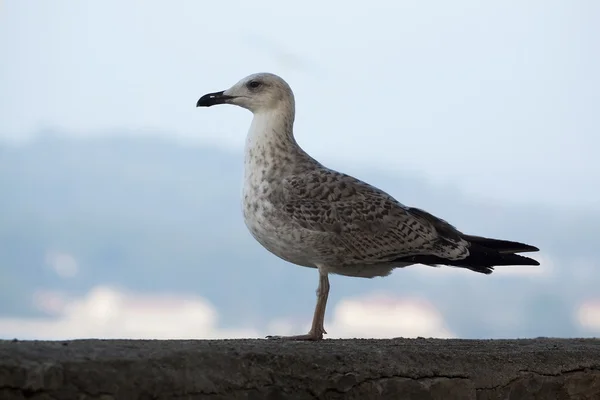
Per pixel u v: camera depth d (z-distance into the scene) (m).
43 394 7.08
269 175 12.96
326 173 13.12
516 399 10.03
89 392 7.28
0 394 6.91
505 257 13.21
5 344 7.69
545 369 10.34
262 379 8.30
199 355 8.04
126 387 7.46
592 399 10.73
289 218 12.73
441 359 9.66
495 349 10.51
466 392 9.59
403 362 9.34
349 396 8.82
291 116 13.41
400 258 13.10
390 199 13.32
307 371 8.62
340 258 12.84
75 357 7.43
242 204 13.28
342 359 8.92
